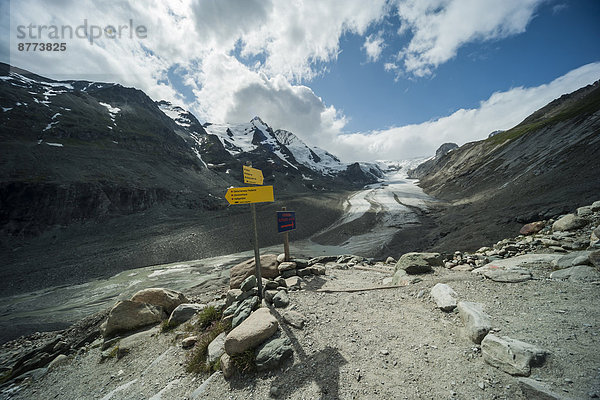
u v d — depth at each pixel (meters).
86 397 5.59
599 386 2.75
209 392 4.19
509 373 3.30
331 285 8.30
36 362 8.21
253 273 8.73
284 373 4.12
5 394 6.98
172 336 6.91
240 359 4.41
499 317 4.60
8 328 19.69
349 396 3.43
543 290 5.53
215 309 6.94
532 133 76.25
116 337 7.84
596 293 4.95
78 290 29.41
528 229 11.43
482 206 48.00
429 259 9.14
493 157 87.38
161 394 4.61
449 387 3.32
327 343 4.79
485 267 7.82
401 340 4.66
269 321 5.14
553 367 3.16
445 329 4.84
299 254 46.59
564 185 32.50
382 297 6.85
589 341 3.56
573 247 7.61
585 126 50.69
